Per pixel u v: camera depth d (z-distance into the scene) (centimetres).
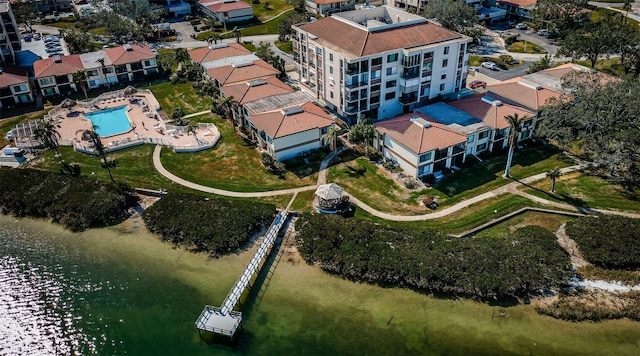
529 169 8431
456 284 6175
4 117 10856
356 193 8019
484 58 12862
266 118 9100
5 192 8250
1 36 12444
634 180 7944
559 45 13688
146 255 7094
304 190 8156
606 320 5819
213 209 7556
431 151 8050
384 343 5669
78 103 11175
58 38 15012
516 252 6519
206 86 11038
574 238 6756
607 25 11712
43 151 9488
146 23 15400
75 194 8062
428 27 9975
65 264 7019
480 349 5553
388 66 9406
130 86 11719
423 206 7662
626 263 6425
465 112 9244
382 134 8700
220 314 5950
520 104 9369
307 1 17425
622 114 7856
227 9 16162
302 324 5928
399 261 6469
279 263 6794
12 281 6769
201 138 9731
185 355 5675
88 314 6241
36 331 6075
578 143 8644
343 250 6719
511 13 16025
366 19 10969
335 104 10050
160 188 8338
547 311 5891
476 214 7412
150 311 6228
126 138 9750
